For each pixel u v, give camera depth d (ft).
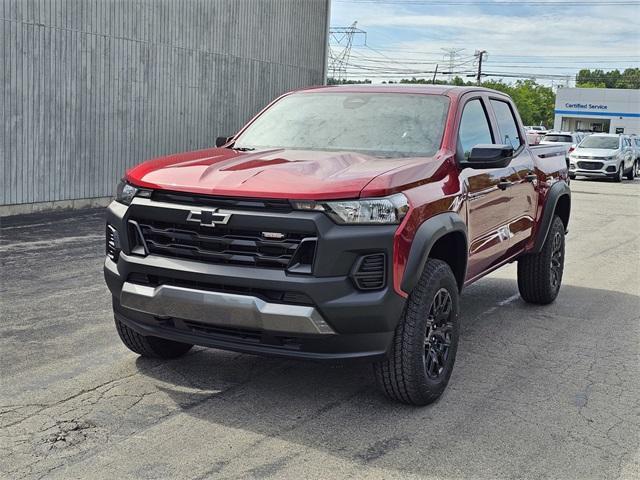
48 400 14.15
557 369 17.21
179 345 16.70
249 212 12.83
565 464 12.20
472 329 20.62
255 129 18.21
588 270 30.86
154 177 14.01
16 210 41.22
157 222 13.76
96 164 46.11
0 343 17.63
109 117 46.78
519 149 21.31
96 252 30.32
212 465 11.67
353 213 12.68
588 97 203.92
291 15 66.85
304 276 12.55
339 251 12.54
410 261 13.14
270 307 12.61
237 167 14.14
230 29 58.34
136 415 13.57
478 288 26.48
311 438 12.82
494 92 20.59
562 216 25.05
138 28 48.39
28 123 41.27
